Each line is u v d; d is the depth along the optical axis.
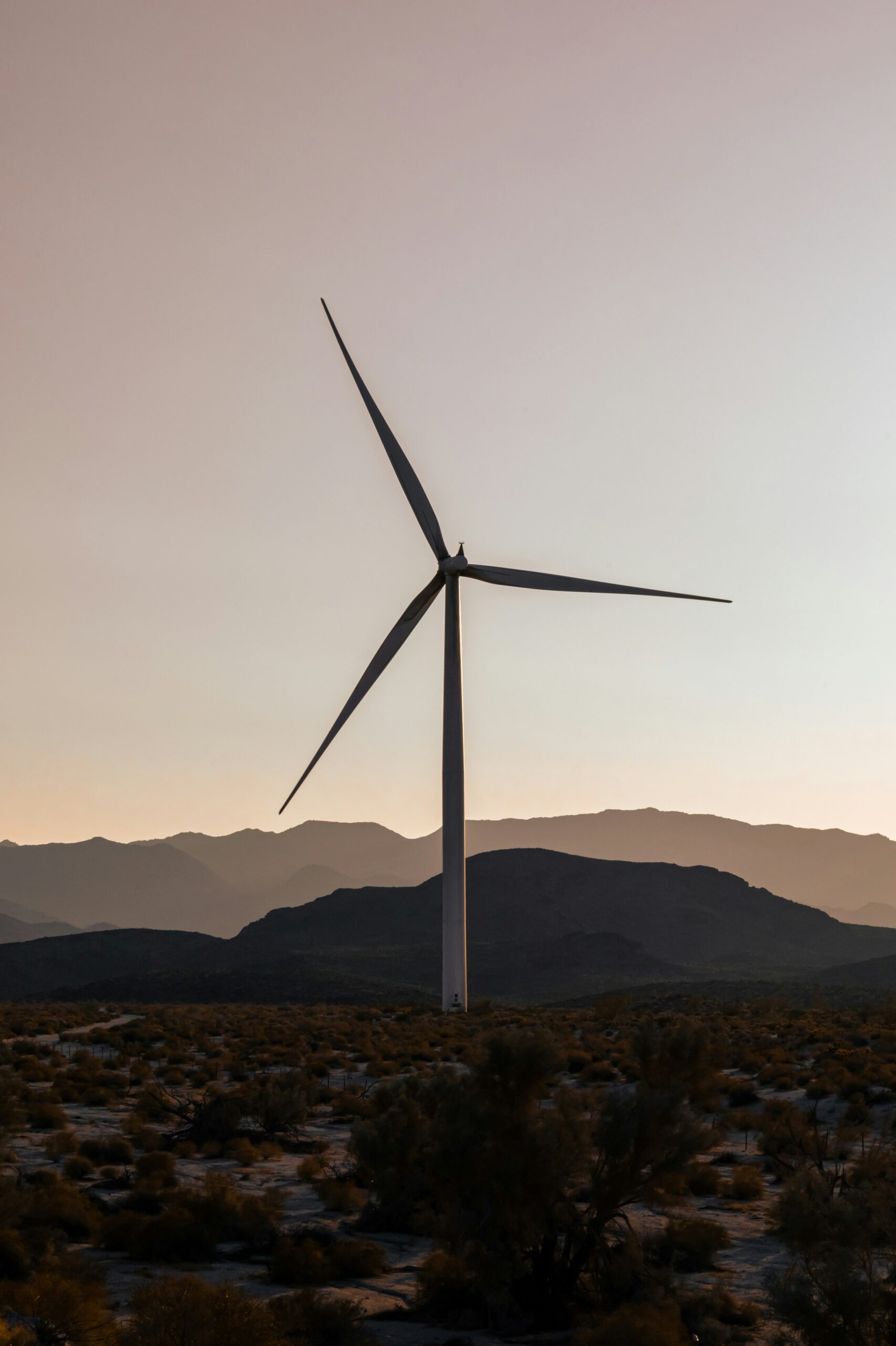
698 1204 23.58
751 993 134.25
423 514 85.12
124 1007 117.94
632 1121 15.47
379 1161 21.16
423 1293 16.02
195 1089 42.66
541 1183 14.91
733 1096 37.53
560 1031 68.38
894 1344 11.62
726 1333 14.21
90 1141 27.95
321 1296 14.43
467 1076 16.70
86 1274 15.23
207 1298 11.98
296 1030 73.06
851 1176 19.44
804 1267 12.98
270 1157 29.30
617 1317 13.05
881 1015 73.75
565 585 82.62
